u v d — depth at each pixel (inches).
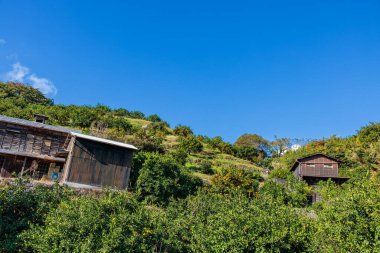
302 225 502.9
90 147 970.1
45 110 2047.2
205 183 1162.0
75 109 2225.6
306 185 1193.4
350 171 1633.9
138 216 462.6
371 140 2220.7
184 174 1077.8
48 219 457.4
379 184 460.8
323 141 2389.3
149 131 2176.4
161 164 991.6
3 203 484.1
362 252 372.5
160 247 513.3
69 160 940.0
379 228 376.8
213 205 675.4
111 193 522.6
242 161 2160.4
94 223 419.5
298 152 2285.9
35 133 1120.8
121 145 1003.3
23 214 497.4
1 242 430.0
